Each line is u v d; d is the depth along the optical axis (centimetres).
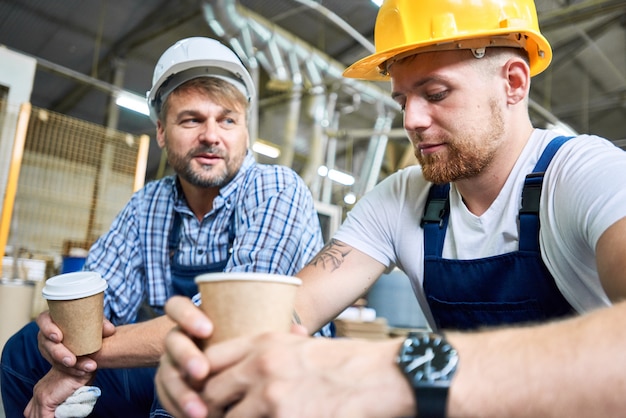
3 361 130
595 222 77
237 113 141
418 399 47
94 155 302
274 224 128
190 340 58
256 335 55
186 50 140
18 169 264
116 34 650
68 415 104
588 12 519
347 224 119
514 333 50
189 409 54
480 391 46
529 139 102
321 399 49
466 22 95
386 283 383
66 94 761
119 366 103
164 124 144
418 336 51
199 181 136
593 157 86
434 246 108
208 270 138
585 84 726
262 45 449
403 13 100
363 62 111
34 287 235
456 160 96
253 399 51
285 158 484
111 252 143
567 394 45
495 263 98
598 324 47
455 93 94
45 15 600
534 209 94
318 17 604
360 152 916
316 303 107
